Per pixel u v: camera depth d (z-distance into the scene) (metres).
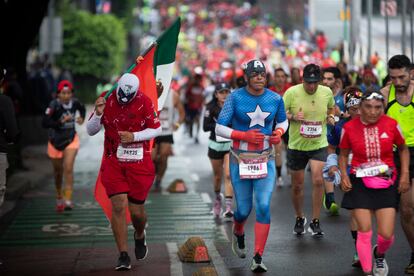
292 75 39.09
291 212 31.16
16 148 44.66
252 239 25.92
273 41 161.62
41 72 68.38
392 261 22.22
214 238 26.31
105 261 22.97
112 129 21.38
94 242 26.09
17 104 46.94
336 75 30.34
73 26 109.25
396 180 19.36
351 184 19.06
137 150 21.33
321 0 113.75
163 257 23.34
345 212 30.81
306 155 26.31
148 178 21.55
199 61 169.62
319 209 26.30
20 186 37.25
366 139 18.86
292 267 21.80
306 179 41.84
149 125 21.38
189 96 66.31
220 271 21.48
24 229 28.58
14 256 23.97
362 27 103.06
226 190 30.23
